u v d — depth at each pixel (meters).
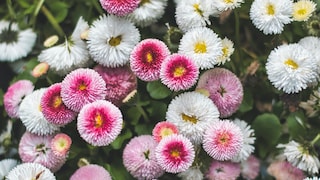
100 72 0.75
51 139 0.74
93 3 0.81
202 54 0.73
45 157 0.74
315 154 0.76
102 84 0.72
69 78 0.72
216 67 0.76
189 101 0.72
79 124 0.70
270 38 0.80
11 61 0.82
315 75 0.73
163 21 0.81
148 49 0.72
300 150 0.75
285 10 0.73
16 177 0.70
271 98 0.81
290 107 0.78
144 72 0.72
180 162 0.69
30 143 0.74
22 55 0.81
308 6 0.74
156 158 0.71
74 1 0.84
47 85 0.78
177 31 0.76
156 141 0.71
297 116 0.78
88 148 0.76
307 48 0.75
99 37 0.74
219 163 0.75
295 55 0.72
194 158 0.72
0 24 0.83
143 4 0.76
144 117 0.77
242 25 0.81
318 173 0.76
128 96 0.74
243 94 0.78
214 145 0.71
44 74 0.76
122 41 0.75
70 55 0.75
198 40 0.73
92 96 0.71
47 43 0.77
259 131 0.79
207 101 0.72
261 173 0.80
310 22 0.76
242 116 0.80
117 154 0.77
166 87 0.76
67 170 0.77
